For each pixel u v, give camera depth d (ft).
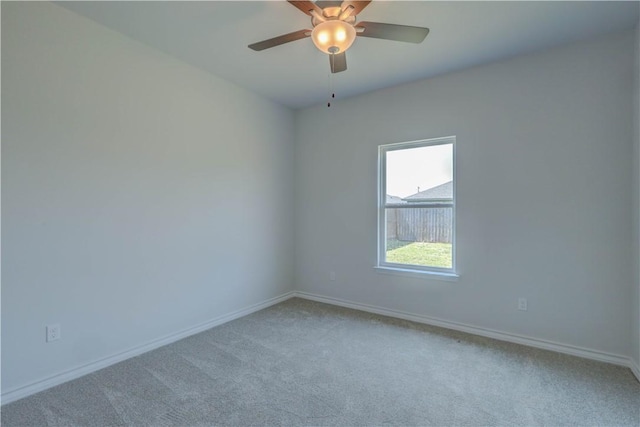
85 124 7.52
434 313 10.73
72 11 7.21
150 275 8.89
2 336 6.36
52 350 7.02
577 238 8.45
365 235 12.24
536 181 8.95
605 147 8.07
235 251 11.48
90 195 7.63
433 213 10.94
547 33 7.99
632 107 7.73
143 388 6.94
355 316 11.61
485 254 9.75
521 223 9.18
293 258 14.28
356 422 5.85
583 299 8.39
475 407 6.28
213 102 10.62
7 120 6.37
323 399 6.54
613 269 8.02
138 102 8.56
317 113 13.51
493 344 9.18
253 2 6.89
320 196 13.46
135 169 8.52
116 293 8.14
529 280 9.10
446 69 10.06
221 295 10.93
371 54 9.09
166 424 5.80
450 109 10.30
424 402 6.44
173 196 9.46
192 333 9.95
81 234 7.48
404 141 11.23
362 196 12.29
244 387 6.98
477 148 9.83
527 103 9.06
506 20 7.43
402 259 11.60
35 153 6.75
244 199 11.84
